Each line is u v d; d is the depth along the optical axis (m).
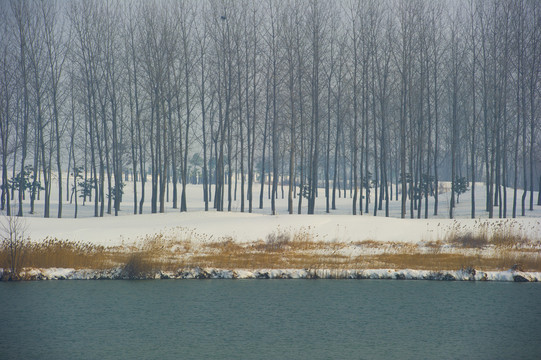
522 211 66.12
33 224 49.19
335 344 20.94
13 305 26.52
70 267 34.62
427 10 68.94
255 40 70.69
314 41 68.00
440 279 33.09
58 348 20.36
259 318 24.62
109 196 78.38
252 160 70.62
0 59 68.44
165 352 19.91
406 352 19.91
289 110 75.62
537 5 66.00
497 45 67.56
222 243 42.41
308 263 36.12
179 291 29.69
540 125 76.38
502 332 22.52
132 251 38.81
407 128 78.75
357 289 30.55
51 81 74.56
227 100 68.94
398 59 72.38
